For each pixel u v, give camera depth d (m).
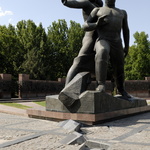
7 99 21.86
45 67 38.41
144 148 4.95
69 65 41.66
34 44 40.38
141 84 28.17
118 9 9.71
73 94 8.45
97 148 5.05
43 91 27.47
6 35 38.09
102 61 8.83
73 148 5.01
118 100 9.61
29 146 5.18
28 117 10.16
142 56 42.72
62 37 43.50
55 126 7.72
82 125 7.80
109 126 7.82
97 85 8.99
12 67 37.28
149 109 12.66
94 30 9.69
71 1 9.88
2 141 5.66
